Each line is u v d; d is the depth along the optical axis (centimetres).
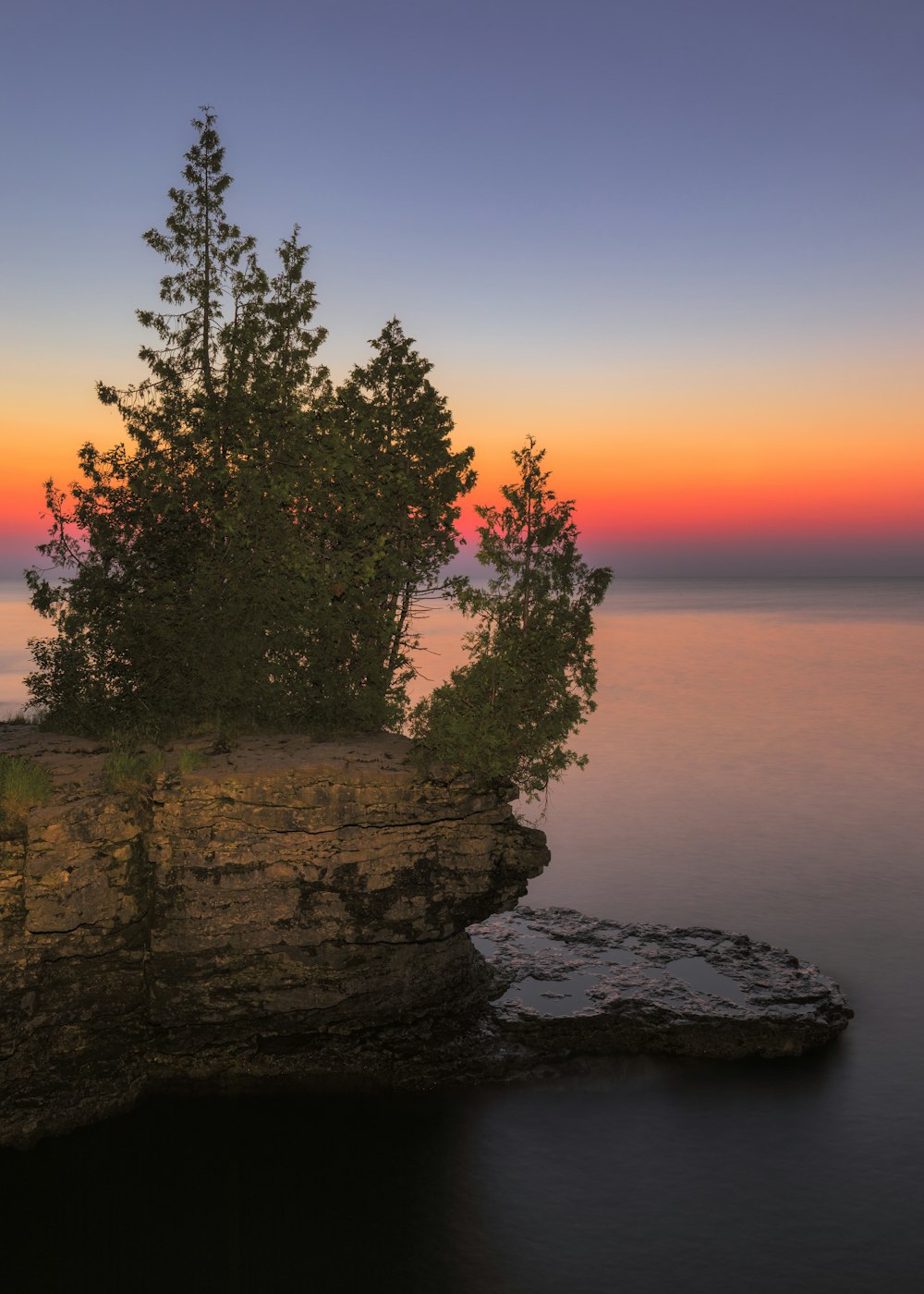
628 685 11775
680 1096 2116
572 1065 2173
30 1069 1873
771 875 4044
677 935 2853
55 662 2464
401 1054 2109
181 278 2741
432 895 2138
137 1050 1991
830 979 2619
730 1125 2017
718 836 4709
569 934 2811
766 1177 1852
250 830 2002
